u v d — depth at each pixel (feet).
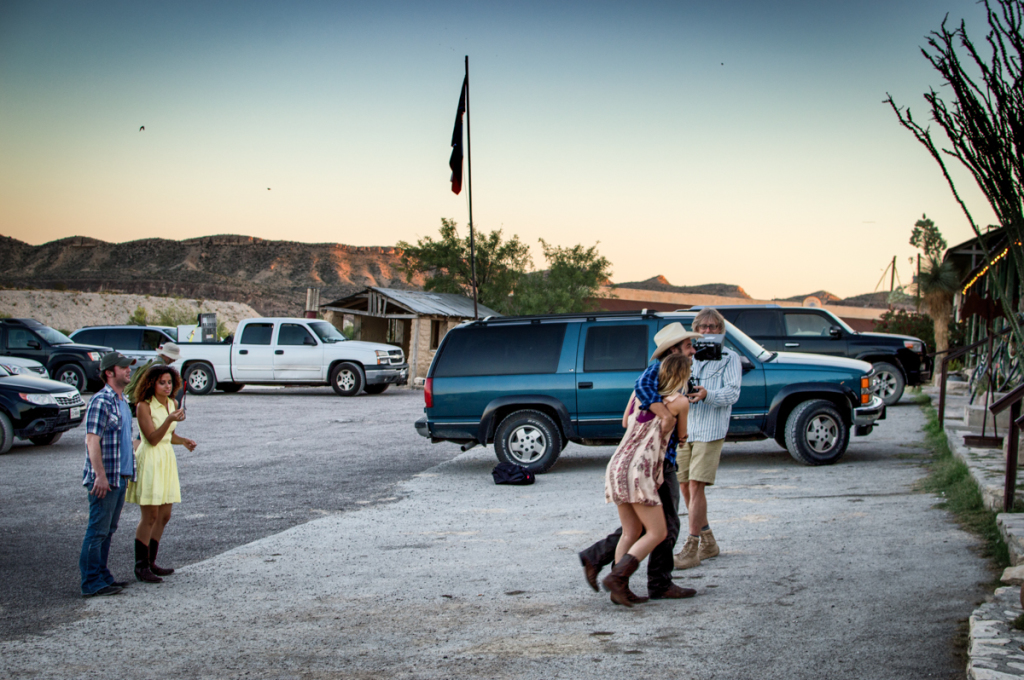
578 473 35.19
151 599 18.24
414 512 27.94
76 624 16.56
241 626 16.25
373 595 18.22
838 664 13.20
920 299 88.79
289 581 19.56
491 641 14.96
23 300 282.56
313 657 14.40
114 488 18.71
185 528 25.81
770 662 13.39
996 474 25.02
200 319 92.89
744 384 34.04
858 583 17.54
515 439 34.73
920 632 14.47
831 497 27.20
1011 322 15.34
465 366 35.53
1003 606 14.34
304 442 46.55
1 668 14.12
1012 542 18.37
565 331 35.22
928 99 14.73
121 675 13.75
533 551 21.98
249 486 33.14
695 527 19.71
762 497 27.76
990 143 14.01
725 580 18.33
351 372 76.59
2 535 24.66
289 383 78.38
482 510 27.96
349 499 30.42
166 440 20.06
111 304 296.51
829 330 56.13
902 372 55.52
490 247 151.02
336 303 103.45
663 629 15.26
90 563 18.52
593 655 14.03
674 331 17.24
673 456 17.22
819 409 33.55
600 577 19.10
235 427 53.26
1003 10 13.87
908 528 22.29
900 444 38.93
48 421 42.63
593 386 34.24
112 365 18.98
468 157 86.53
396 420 57.57
